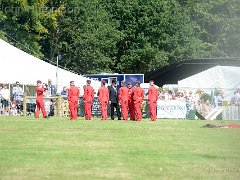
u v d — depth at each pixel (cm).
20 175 1889
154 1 11706
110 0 11931
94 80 7506
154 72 10112
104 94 5750
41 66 7050
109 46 11088
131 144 2911
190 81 6925
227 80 6850
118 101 5894
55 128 4009
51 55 11175
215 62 9162
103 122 5006
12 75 6631
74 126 4266
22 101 6625
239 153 2502
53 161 2231
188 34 11869
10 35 10388
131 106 5731
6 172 1947
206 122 5219
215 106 6588
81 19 11012
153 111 5612
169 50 11788
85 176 1889
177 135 3481
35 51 10494
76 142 2989
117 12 11781
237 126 4347
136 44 11619
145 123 4909
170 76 10081
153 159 2314
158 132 3738
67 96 6184
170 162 2225
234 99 6312
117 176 1891
